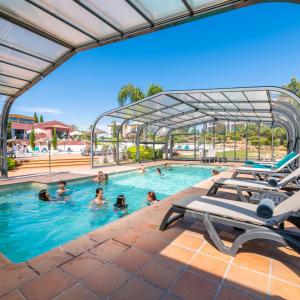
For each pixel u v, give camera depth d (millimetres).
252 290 2119
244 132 18734
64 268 2434
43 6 4320
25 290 2057
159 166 16719
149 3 4047
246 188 4969
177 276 2322
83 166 15680
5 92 8703
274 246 3076
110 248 2930
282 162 8250
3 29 5082
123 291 2064
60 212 6367
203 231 3570
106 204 7152
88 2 4168
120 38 5273
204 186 7410
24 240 4648
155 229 3635
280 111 12430
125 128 23938
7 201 7188
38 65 6836
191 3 3904
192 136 20688
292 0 3033
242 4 3615
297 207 2600
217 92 9594
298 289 2146
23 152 22203
